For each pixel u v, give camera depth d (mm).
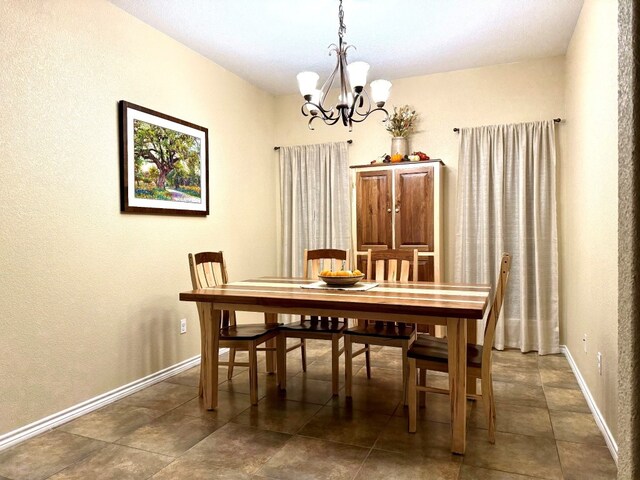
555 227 4074
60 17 2719
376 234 4469
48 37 2648
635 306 850
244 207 4613
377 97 2834
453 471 2088
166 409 2885
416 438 2432
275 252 5199
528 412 2756
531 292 4180
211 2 3072
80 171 2852
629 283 867
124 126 3137
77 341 2824
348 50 3922
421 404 2852
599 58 2568
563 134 4098
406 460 2195
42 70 2613
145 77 3371
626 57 887
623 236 918
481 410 2799
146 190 3338
